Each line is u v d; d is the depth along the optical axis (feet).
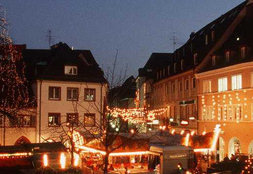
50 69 132.46
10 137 122.31
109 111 80.28
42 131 127.03
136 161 95.61
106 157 60.13
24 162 75.31
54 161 71.97
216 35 142.51
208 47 141.28
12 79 107.65
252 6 128.88
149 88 213.05
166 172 71.67
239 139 113.50
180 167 71.05
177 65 165.99
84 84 133.59
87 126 127.13
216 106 126.52
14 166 74.64
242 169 57.52
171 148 72.18
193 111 144.66
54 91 131.13
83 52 154.61
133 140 71.46
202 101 136.05
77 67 135.23
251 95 109.29
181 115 157.99
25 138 124.77
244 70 111.45
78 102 131.75
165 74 181.98
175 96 165.58
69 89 132.77
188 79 150.41
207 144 77.66
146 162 90.07
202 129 135.03
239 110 114.21
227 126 119.44
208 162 107.34
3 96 107.55
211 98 129.70
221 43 136.87
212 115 128.77
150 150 74.02
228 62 120.88
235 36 130.41
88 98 133.90
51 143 79.92
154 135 79.61
